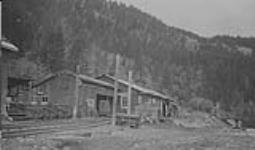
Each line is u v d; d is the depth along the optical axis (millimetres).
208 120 57594
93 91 38469
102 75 46094
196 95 127000
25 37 60250
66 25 112750
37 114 25641
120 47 142375
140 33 186250
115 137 18484
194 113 70625
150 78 117938
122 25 178125
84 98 36781
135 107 41812
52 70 63438
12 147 12398
